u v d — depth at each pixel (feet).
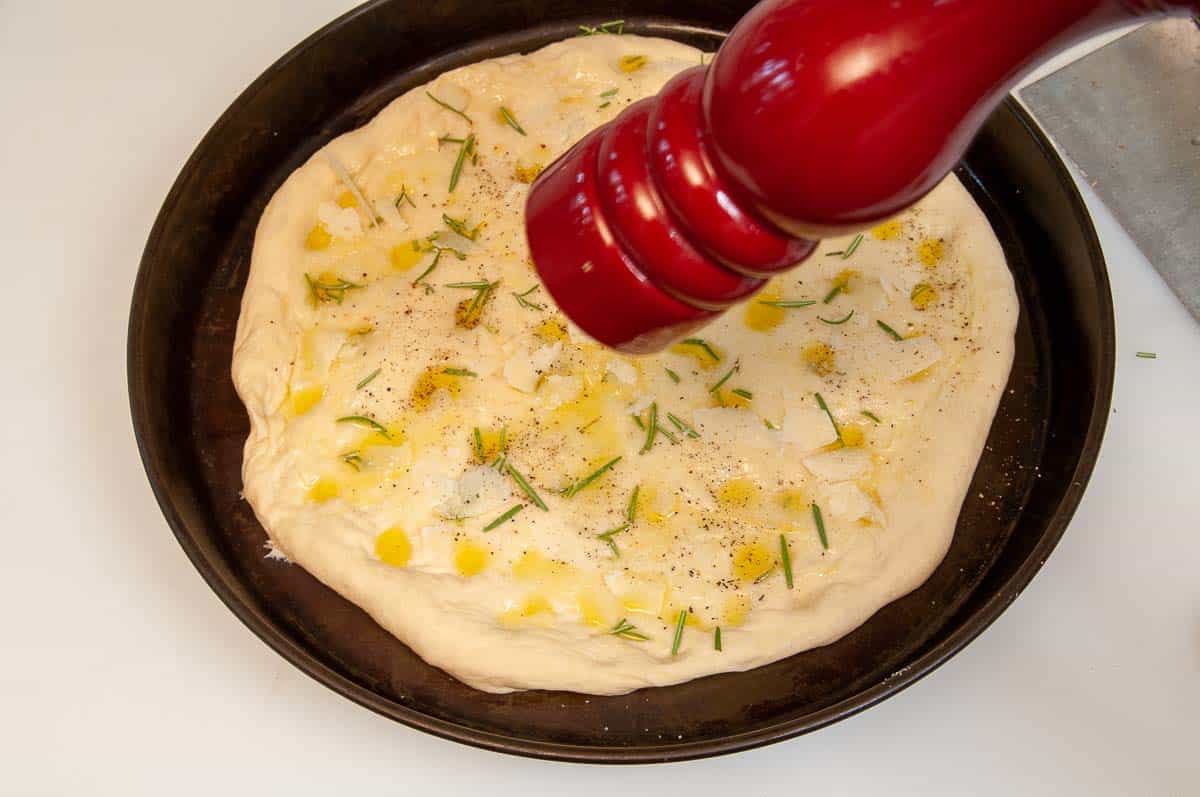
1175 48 1.86
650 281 1.09
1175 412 1.73
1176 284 1.77
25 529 1.72
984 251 1.71
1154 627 1.65
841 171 0.96
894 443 1.63
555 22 1.87
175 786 1.61
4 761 1.61
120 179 1.89
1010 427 1.68
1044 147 1.69
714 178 1.04
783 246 1.06
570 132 1.77
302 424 1.62
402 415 1.63
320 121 1.81
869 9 0.94
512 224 1.72
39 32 1.98
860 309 1.68
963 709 1.62
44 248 1.85
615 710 1.55
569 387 1.64
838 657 1.58
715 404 1.64
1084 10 0.90
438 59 1.85
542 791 1.60
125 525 1.72
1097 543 1.68
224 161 1.73
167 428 1.64
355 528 1.58
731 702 1.56
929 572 1.59
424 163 1.75
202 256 1.74
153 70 1.95
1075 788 1.59
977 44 0.92
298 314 1.68
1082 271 1.66
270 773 1.61
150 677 1.65
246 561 1.62
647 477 1.61
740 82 0.98
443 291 1.68
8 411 1.77
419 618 1.54
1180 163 1.82
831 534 1.59
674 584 1.57
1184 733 1.61
